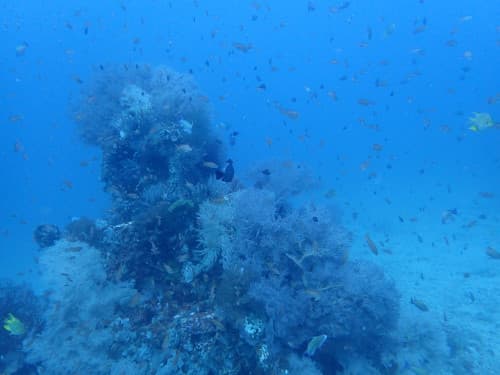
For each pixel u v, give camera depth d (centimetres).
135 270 666
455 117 6209
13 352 866
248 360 538
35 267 1867
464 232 1520
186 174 908
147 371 555
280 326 589
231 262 623
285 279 662
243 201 701
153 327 590
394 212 1942
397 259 1323
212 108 1066
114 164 1001
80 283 723
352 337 650
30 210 3688
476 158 3272
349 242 759
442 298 989
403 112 7912
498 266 1145
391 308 682
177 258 657
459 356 715
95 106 1212
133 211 909
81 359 650
